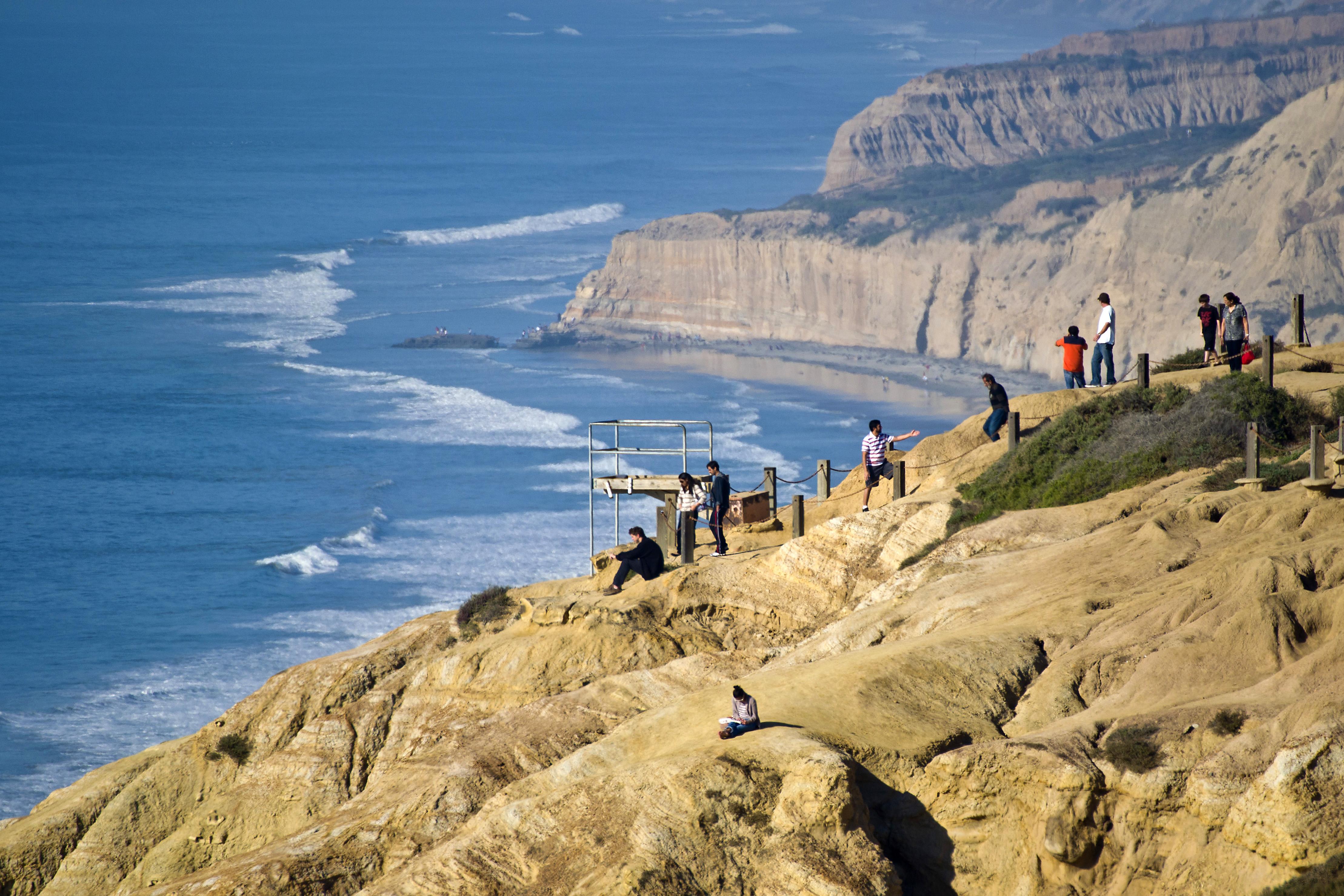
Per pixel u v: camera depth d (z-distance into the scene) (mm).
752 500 65812
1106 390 65688
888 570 50875
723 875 30406
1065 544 44469
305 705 54438
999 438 65438
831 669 37188
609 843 31844
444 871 33562
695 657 45125
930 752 32625
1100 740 30438
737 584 52656
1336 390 55375
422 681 53219
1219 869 27172
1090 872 28922
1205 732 29031
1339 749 26125
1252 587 33750
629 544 62750
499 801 36188
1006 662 35875
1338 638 30297
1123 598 37719
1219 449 51719
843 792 30156
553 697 45125
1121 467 53344
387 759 51031
